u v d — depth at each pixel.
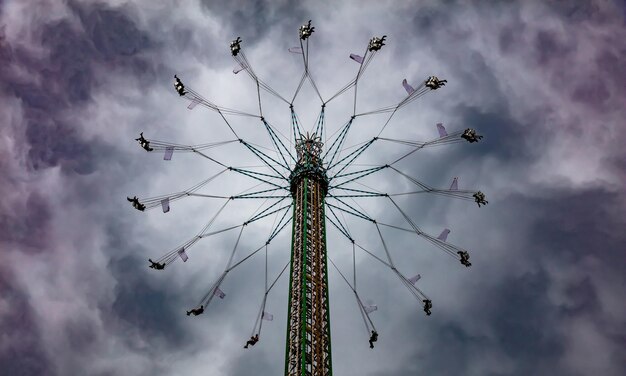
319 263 53.72
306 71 61.47
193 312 56.06
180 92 59.22
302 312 48.72
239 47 60.22
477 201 61.41
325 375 46.06
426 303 59.03
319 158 63.47
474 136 60.69
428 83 58.22
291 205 61.31
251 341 55.50
